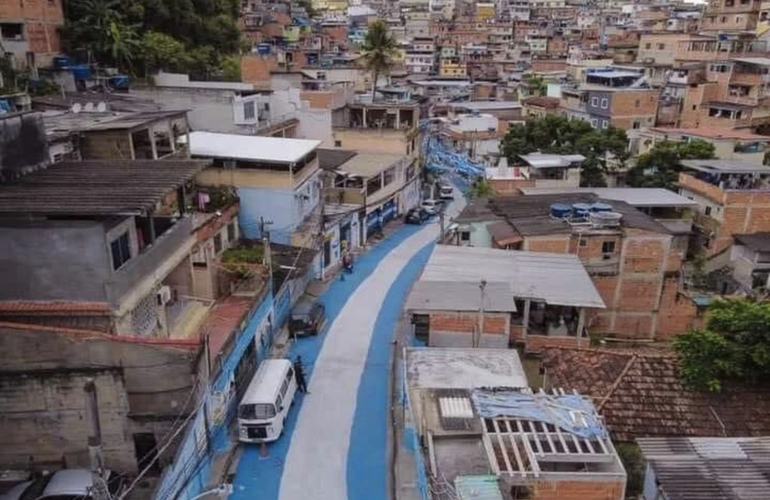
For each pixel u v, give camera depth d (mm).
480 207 36000
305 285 37250
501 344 24562
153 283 20859
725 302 24156
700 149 48062
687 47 78000
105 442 19297
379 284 39250
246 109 42969
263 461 23188
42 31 47938
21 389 18531
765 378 22156
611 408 20984
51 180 20953
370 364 29984
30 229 18031
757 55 73688
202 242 29938
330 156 48469
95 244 18203
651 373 22266
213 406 22453
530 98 74500
